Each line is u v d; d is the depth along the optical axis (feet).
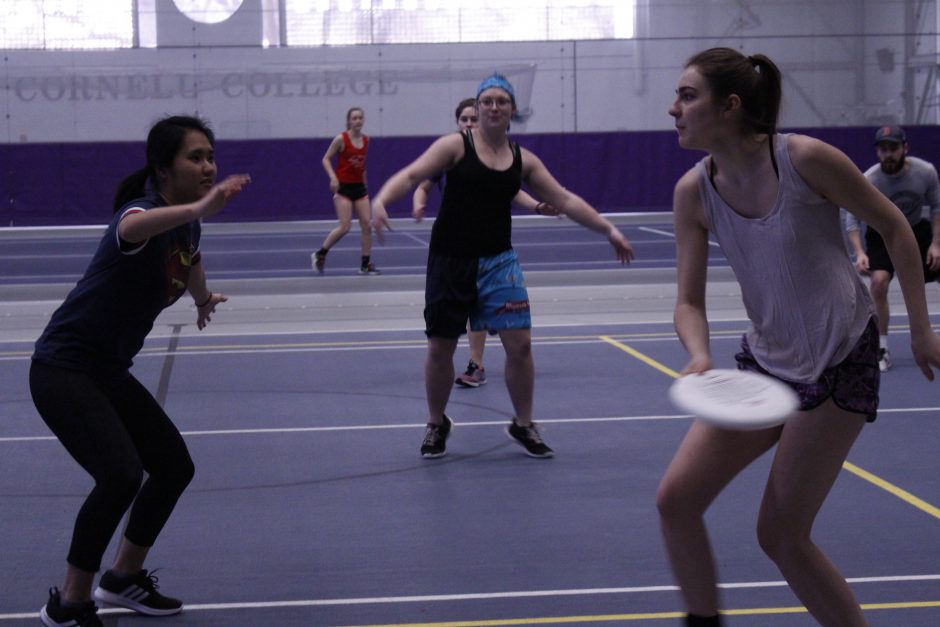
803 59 83.41
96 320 12.15
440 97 81.71
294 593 14.16
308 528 16.97
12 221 74.90
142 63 79.20
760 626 12.72
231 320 40.24
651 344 34.78
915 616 12.94
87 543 12.06
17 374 30.78
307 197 77.61
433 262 20.65
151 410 13.02
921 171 27.37
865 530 16.42
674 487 9.97
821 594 10.25
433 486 19.29
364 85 81.10
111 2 78.64
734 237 10.10
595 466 20.49
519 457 21.25
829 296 9.75
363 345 35.12
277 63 80.23
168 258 12.30
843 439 9.85
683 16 82.43
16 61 78.18
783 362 10.12
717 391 9.05
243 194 76.95
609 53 82.28
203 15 79.41
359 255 61.93
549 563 15.15
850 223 29.50
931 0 82.84
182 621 13.26
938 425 23.41
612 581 14.38
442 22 81.35
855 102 83.97
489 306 20.68
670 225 77.87
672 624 12.85
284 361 32.30
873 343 9.90
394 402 26.50
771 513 10.13
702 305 10.64
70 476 20.33
